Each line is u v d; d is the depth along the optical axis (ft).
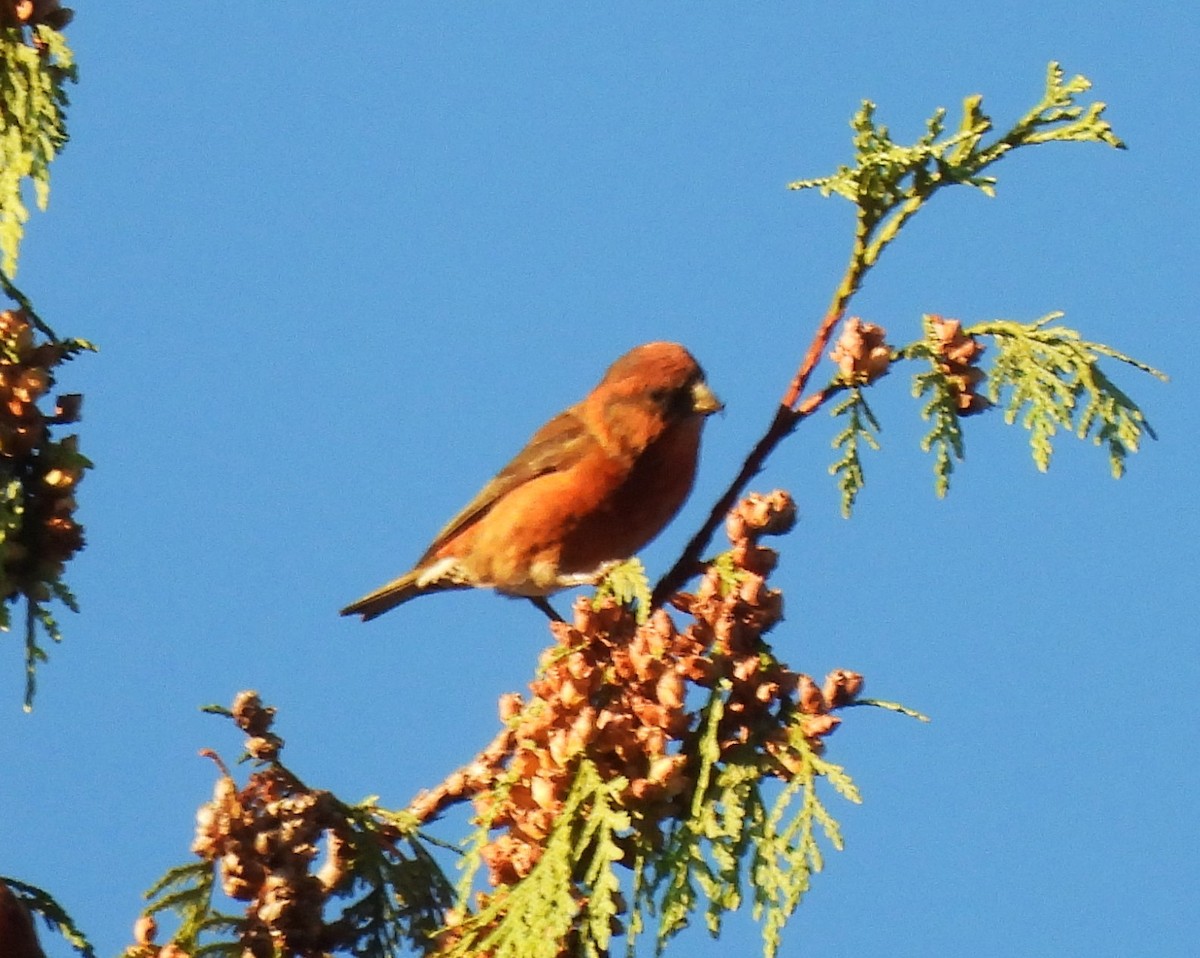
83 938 25.79
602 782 24.23
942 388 27.61
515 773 25.07
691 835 24.14
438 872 27.61
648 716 24.64
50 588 25.58
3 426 25.05
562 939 24.35
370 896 26.89
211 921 26.03
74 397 25.72
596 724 24.45
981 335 28.71
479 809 25.54
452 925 24.94
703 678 25.04
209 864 26.18
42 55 27.86
